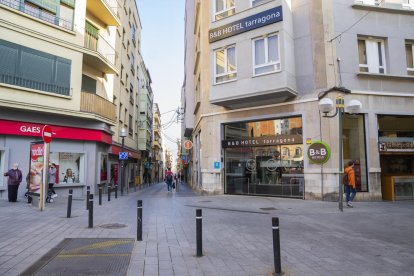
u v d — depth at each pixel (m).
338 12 14.66
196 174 23.23
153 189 29.61
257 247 6.48
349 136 14.08
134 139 34.97
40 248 6.15
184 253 6.01
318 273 4.93
